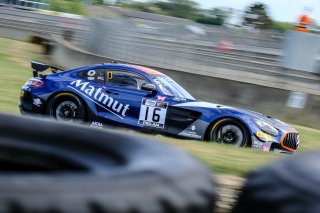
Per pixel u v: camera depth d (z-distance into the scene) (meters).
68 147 2.89
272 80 35.34
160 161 2.71
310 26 33.59
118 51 42.66
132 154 2.76
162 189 2.45
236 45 51.84
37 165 2.88
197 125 15.20
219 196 7.19
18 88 23.50
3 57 37.25
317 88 31.78
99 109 15.70
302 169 2.96
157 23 47.12
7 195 1.99
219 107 15.34
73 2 99.19
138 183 2.38
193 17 111.38
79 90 15.76
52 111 15.91
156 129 15.48
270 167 3.21
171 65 40.44
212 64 40.03
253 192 3.10
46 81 16.02
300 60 33.16
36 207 2.02
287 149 15.31
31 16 67.31
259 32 52.12
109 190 2.24
